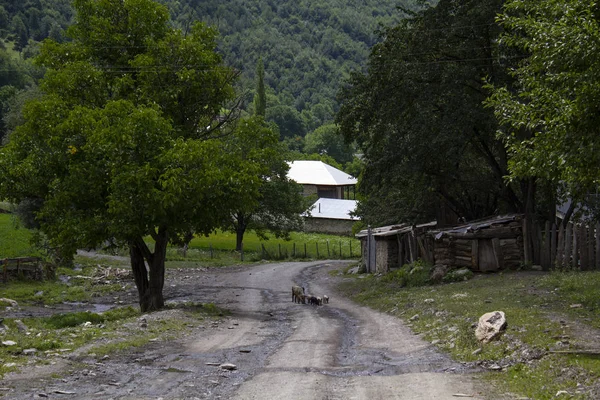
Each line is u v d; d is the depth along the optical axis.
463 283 25.94
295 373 12.07
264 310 26.61
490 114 27.31
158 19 26.56
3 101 125.06
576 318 15.10
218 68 26.64
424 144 28.27
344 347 15.75
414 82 29.02
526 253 27.03
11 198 24.19
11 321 19.84
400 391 10.21
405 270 31.84
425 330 17.27
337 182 114.00
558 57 12.41
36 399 9.51
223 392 10.48
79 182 22.53
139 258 25.94
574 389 9.55
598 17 12.78
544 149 13.08
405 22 31.25
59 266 49.56
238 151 26.20
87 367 12.39
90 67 24.91
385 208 45.50
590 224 24.45
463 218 39.50
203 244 78.56
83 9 26.53
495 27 27.75
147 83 25.19
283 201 69.44
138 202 22.03
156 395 10.16
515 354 12.24
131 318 21.19
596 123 11.98
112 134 21.77
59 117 23.72
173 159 22.03
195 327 19.55
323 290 35.56
